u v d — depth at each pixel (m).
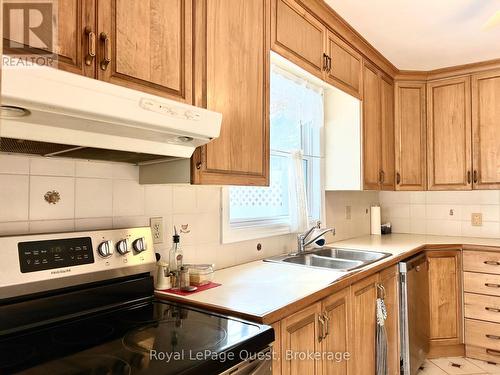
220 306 1.25
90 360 0.88
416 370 2.46
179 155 1.24
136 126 0.98
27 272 1.09
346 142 2.70
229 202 1.94
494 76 2.95
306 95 2.52
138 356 0.90
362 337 1.84
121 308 1.29
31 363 0.87
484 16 2.19
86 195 1.32
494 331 2.73
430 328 2.84
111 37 1.02
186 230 1.69
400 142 3.19
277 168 2.51
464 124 3.07
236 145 1.46
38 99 0.76
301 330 1.37
